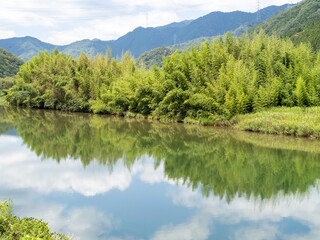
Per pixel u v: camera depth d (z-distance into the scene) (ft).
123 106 150.71
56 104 183.32
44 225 24.58
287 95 101.04
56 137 90.89
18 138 88.12
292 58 114.01
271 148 73.31
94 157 67.72
